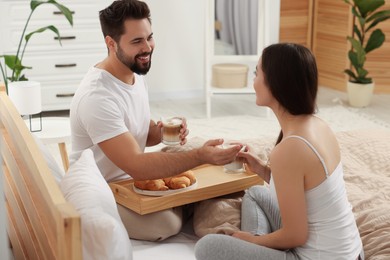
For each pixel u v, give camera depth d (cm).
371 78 582
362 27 569
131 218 244
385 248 227
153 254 234
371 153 321
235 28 569
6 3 500
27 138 202
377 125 526
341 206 202
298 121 201
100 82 258
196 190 249
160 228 243
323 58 656
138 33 258
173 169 246
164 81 612
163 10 594
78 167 211
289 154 195
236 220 244
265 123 536
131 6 259
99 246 166
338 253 200
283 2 640
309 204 199
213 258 203
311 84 200
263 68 202
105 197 192
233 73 558
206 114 562
